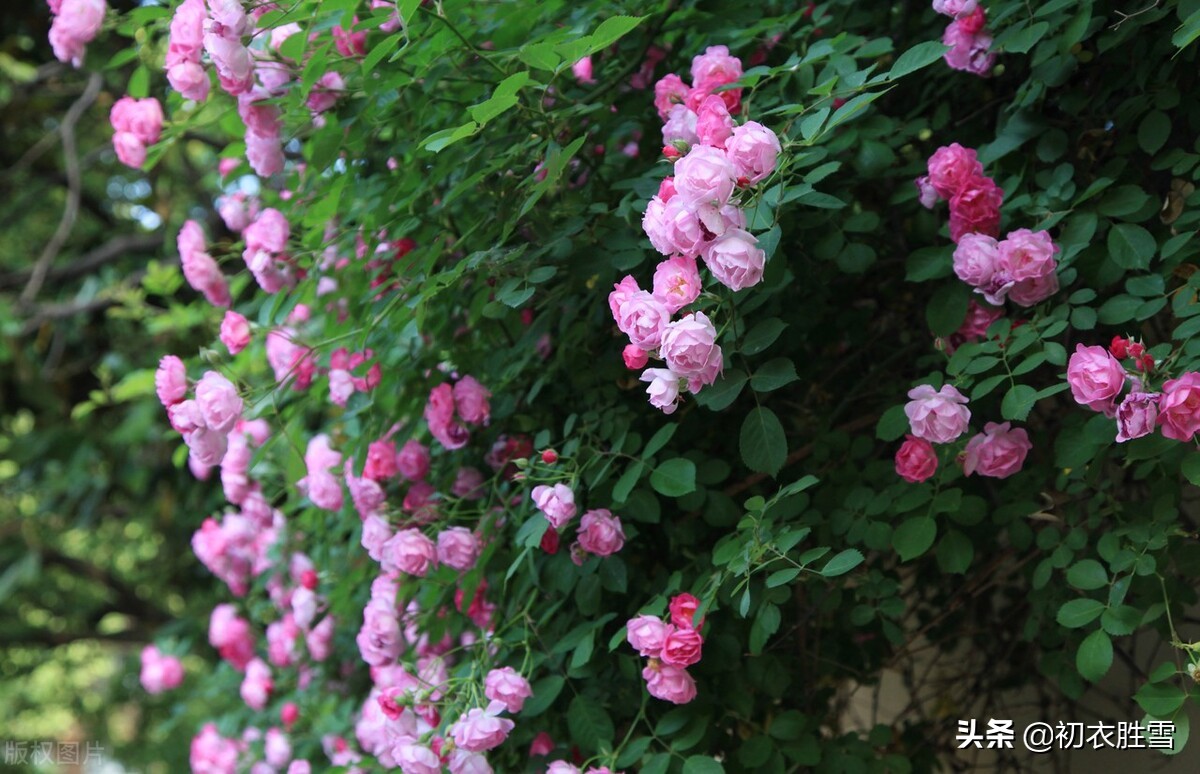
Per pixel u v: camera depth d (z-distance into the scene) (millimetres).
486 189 1305
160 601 3947
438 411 1366
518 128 1290
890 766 1314
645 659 1284
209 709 2967
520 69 1256
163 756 4215
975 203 1194
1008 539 1318
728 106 1234
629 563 1313
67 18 1328
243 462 1653
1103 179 1175
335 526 1657
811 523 1229
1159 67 1222
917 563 1466
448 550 1316
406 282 1333
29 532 3406
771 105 1247
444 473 1438
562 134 1273
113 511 3342
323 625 1761
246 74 1266
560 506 1209
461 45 1238
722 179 1077
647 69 1359
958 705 1524
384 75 1272
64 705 4730
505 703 1227
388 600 1396
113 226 3449
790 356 1337
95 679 4645
